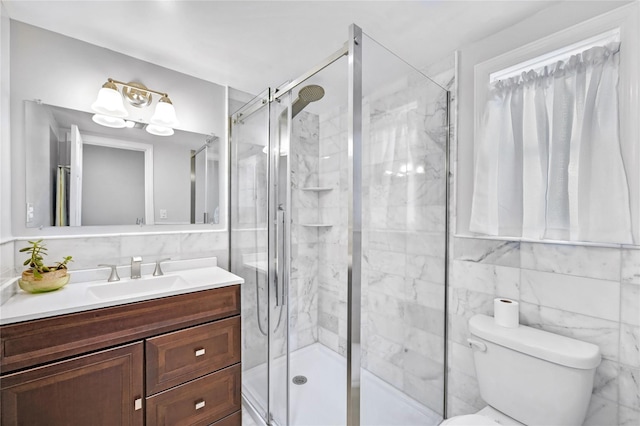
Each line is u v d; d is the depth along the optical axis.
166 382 1.34
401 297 1.47
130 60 1.72
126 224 1.71
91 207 1.60
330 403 1.86
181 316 1.39
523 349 1.21
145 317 1.29
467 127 1.58
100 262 1.61
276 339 1.74
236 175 2.08
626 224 1.06
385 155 1.38
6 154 1.34
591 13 1.17
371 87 1.28
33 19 1.39
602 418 1.17
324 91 1.62
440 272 1.68
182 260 1.89
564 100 1.19
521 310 1.40
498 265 1.48
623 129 1.08
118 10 1.31
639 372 1.08
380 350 1.39
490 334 1.32
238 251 2.06
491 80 1.47
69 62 1.54
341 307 1.95
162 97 1.80
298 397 1.92
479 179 1.48
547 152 1.25
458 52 1.61
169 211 1.87
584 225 1.14
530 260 1.38
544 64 1.31
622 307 1.12
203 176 2.02
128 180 1.72
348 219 1.24
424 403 1.59
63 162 1.52
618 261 1.13
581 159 1.15
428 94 1.57
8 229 1.35
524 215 1.30
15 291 1.31
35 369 1.05
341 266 1.95
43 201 1.47
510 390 1.26
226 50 1.65
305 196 2.14
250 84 2.09
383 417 1.38
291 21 1.38
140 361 1.27
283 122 1.70
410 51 1.63
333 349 2.00
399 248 1.47
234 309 1.58
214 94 2.07
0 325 1.00
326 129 1.96
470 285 1.60
